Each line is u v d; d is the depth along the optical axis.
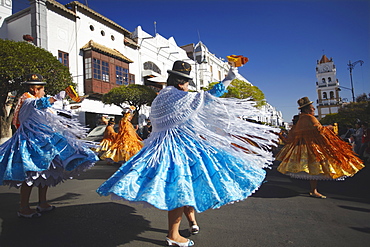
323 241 2.33
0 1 15.44
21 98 2.95
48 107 2.82
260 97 25.53
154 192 1.73
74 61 16.48
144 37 22.69
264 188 4.64
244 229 2.62
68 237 2.38
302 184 5.07
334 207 3.42
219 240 2.34
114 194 1.76
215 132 2.24
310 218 2.97
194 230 2.48
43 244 2.23
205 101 2.22
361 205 3.52
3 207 3.30
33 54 9.66
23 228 2.58
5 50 9.05
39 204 3.09
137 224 2.72
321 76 63.25
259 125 2.23
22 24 14.91
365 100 34.03
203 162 2.02
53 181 2.99
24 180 2.64
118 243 2.26
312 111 4.11
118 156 6.04
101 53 17.75
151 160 2.00
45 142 2.75
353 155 3.88
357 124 10.32
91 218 2.89
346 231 2.57
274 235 2.46
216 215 3.07
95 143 3.08
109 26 19.33
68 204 3.45
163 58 25.38
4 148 2.77
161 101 2.25
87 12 17.44
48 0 14.73
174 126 2.20
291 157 4.04
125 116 6.51
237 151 2.18
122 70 19.83
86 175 5.93
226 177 1.98
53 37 15.20
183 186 1.80
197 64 31.53
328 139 3.84
